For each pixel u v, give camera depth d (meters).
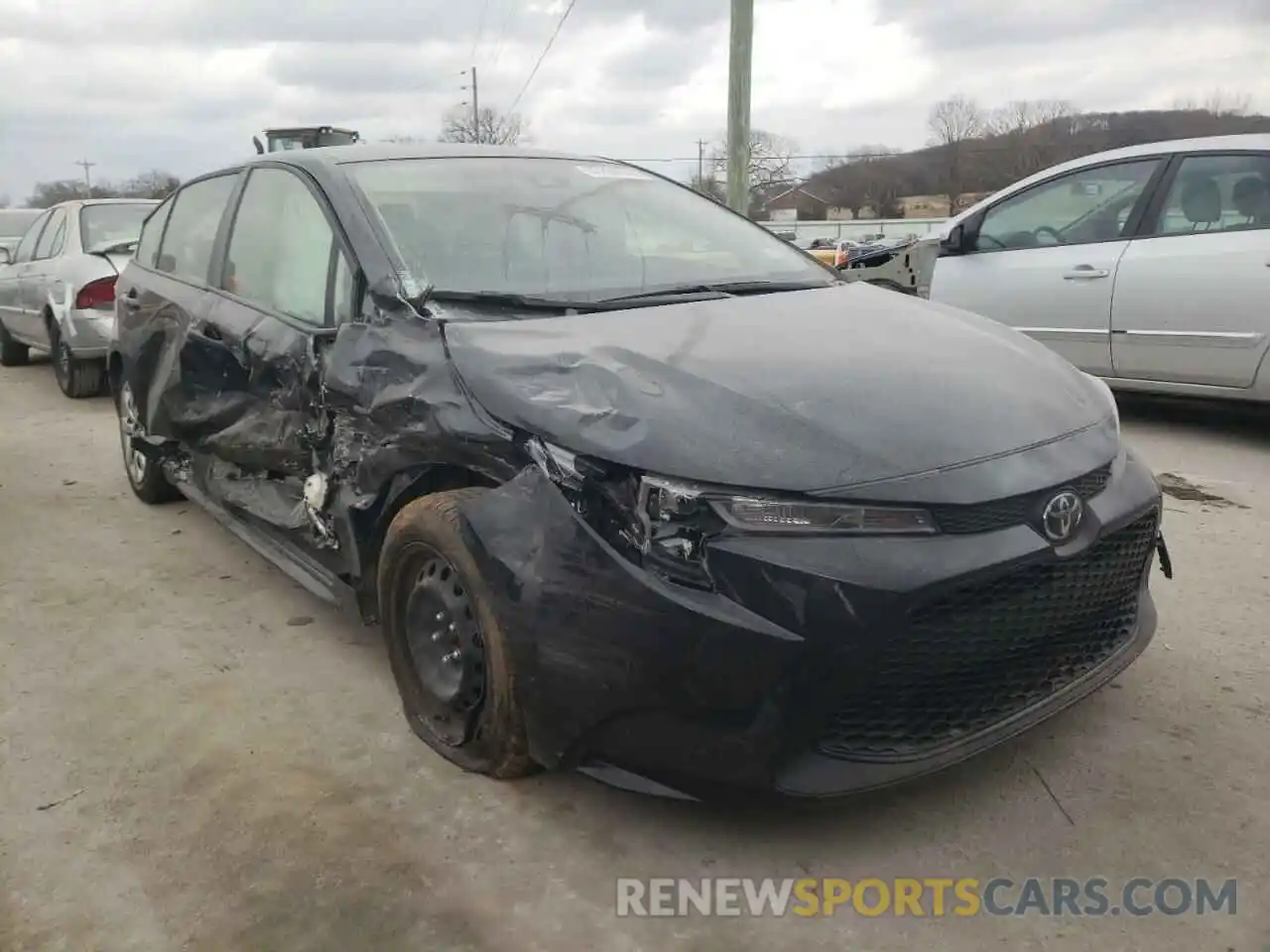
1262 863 2.40
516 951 2.20
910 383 2.59
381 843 2.55
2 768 2.94
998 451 2.40
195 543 4.84
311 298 3.48
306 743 3.03
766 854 2.48
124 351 5.07
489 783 2.79
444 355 2.83
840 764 2.27
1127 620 2.83
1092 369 6.53
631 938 2.23
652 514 2.25
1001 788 2.71
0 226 14.16
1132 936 2.20
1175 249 6.00
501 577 2.44
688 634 2.19
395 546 2.86
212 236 4.43
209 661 3.58
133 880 2.45
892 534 2.22
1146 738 2.92
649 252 3.62
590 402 2.48
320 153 3.84
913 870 2.42
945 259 7.31
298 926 2.29
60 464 6.46
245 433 3.79
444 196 3.56
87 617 3.99
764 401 2.43
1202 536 4.55
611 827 2.59
